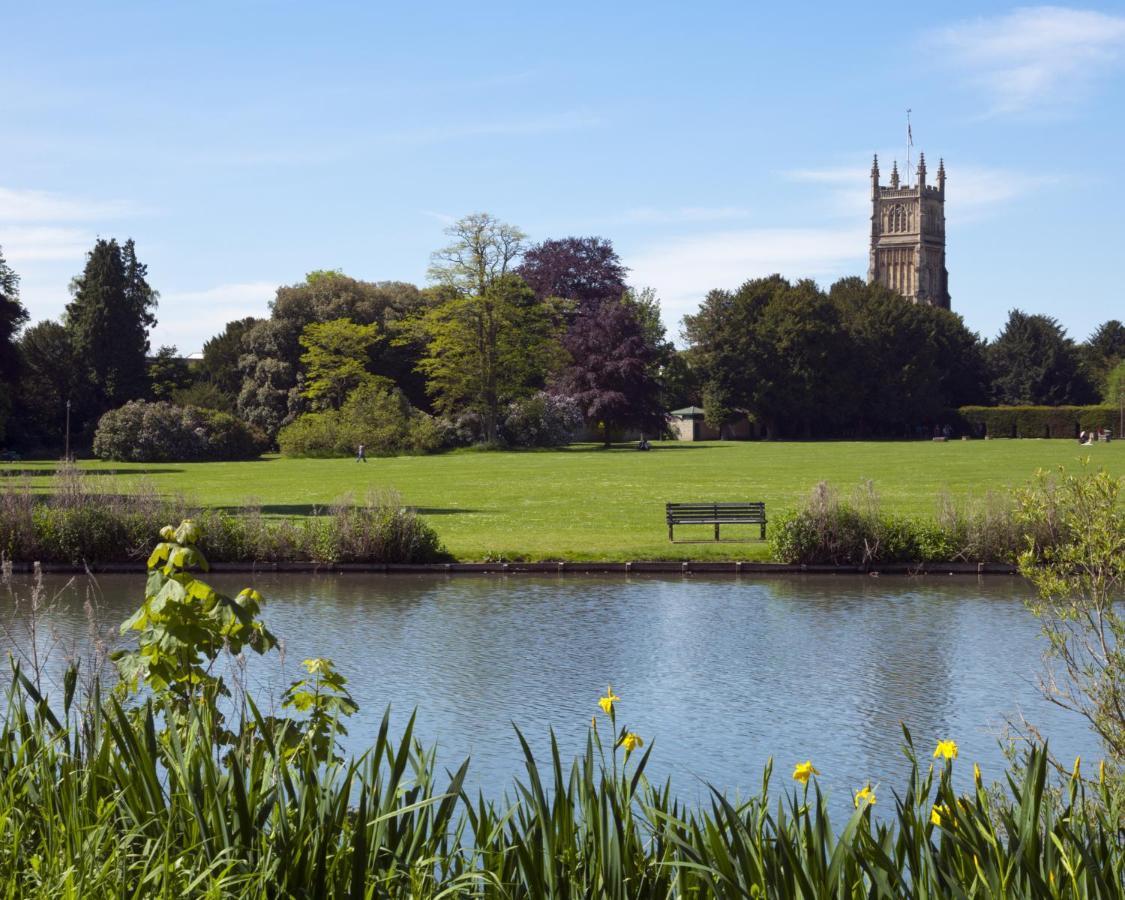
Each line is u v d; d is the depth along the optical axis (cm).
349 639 1698
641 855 460
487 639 1708
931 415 11381
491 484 4881
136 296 9588
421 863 447
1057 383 12019
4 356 5953
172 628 581
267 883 425
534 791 459
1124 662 828
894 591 2212
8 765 524
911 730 1207
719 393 10919
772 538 2562
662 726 1224
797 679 1449
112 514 2538
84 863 423
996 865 417
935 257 19825
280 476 5619
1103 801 516
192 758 476
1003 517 2500
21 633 1598
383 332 9169
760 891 416
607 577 2412
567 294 10506
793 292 10969
